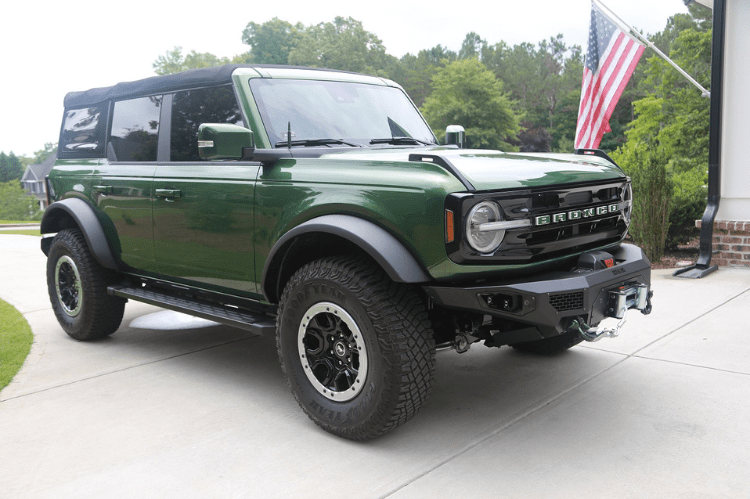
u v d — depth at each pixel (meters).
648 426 3.15
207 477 2.77
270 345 4.87
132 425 3.35
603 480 2.64
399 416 2.92
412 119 4.34
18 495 2.64
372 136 3.89
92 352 4.73
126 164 4.43
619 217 3.39
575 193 3.08
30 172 116.69
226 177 3.61
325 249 3.41
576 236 3.08
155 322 5.68
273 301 3.53
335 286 2.98
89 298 4.75
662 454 2.86
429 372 2.92
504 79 106.81
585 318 2.95
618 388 3.67
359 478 2.73
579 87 95.31
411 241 2.81
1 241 12.77
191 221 3.83
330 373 3.17
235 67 3.70
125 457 2.97
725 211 7.02
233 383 3.99
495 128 72.25
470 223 2.67
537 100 104.50
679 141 40.22
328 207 3.07
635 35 7.78
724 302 5.46
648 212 7.66
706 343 4.41
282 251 3.29
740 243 6.89
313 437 3.17
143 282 4.62
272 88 3.70
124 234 4.39
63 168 5.07
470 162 2.99
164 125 4.14
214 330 5.36
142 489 2.67
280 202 3.30
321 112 3.79
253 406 3.60
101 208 4.56
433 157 2.81
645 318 5.08
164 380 4.07
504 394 3.66
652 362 4.09
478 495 2.56
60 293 5.07
